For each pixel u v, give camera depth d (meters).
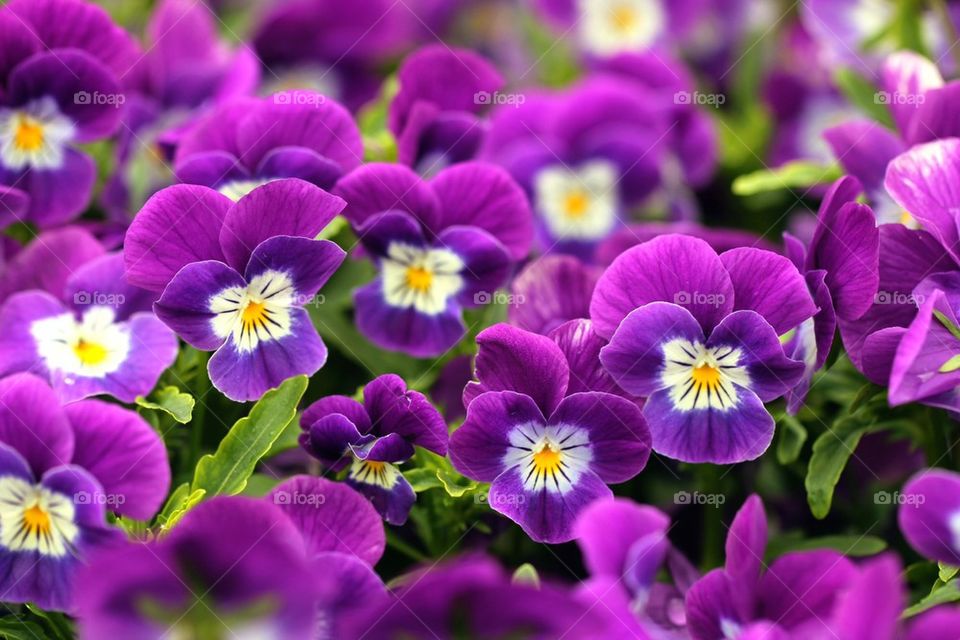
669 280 0.38
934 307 0.38
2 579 0.37
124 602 0.35
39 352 0.40
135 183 0.46
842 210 0.39
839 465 0.40
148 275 0.38
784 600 0.38
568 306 0.41
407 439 0.39
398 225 0.41
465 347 0.43
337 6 0.55
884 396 0.40
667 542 0.40
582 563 0.41
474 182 0.41
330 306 0.43
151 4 0.54
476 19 0.64
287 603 0.35
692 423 0.38
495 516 0.41
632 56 0.54
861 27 0.54
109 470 0.37
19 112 0.43
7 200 0.42
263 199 0.38
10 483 0.37
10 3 0.42
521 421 0.38
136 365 0.40
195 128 0.42
